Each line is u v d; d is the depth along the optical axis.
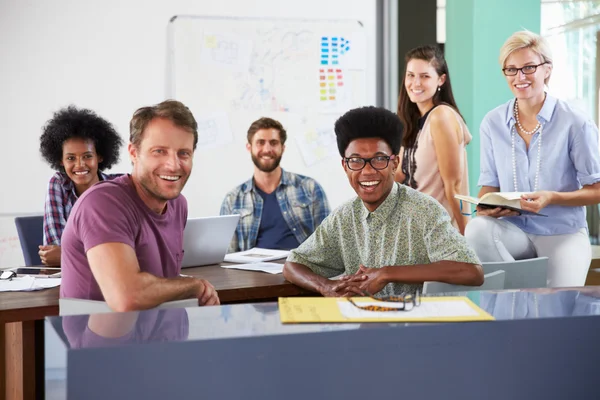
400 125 2.32
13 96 4.67
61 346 1.20
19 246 4.68
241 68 4.98
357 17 5.20
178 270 2.37
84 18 4.75
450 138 3.99
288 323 1.32
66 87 4.75
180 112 2.17
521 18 4.57
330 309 1.42
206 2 4.93
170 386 1.19
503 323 1.33
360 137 2.30
